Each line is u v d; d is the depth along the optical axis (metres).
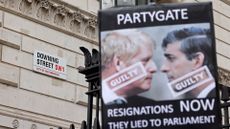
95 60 6.84
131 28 6.27
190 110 6.00
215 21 19.45
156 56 6.16
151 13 6.28
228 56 19.67
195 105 6.01
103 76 6.23
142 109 6.04
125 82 6.15
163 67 6.12
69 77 14.41
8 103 12.87
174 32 6.21
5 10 13.34
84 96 14.63
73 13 14.77
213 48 6.14
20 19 13.63
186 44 6.16
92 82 6.86
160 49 6.18
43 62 13.88
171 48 6.16
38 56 13.80
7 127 12.67
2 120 12.61
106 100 6.14
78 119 14.36
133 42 6.23
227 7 20.30
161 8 6.28
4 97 12.82
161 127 5.98
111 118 6.08
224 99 7.39
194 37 6.18
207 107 6.00
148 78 6.11
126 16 6.32
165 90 6.06
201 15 6.23
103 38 6.32
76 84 14.53
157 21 6.25
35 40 13.84
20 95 13.18
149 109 6.03
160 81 6.09
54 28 14.31
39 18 14.02
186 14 6.24
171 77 6.09
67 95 14.24
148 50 6.19
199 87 6.05
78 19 14.91
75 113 14.34
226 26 20.00
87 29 15.18
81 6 15.04
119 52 6.24
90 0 15.37
